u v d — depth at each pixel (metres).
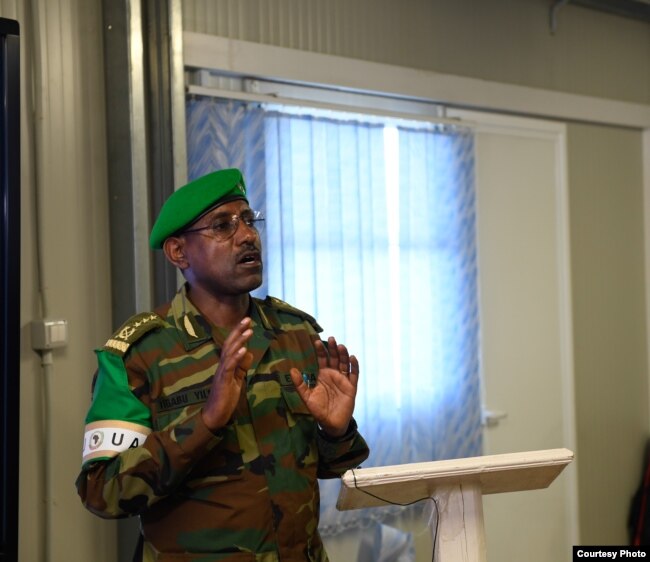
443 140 2.92
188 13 2.32
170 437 1.19
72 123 2.12
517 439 3.20
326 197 2.59
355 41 2.71
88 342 2.14
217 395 1.18
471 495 1.22
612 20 3.56
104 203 2.18
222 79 2.42
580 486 3.44
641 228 3.75
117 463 1.22
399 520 2.71
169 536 1.28
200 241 1.36
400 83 2.79
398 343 2.76
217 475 1.27
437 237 2.89
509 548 3.17
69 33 2.11
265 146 2.45
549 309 3.33
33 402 2.02
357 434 1.44
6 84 1.72
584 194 3.51
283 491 1.30
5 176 1.73
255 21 2.46
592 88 3.48
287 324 1.49
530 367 3.26
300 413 1.37
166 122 2.19
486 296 3.12
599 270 3.57
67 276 2.10
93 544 2.12
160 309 1.42
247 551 1.26
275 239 2.46
